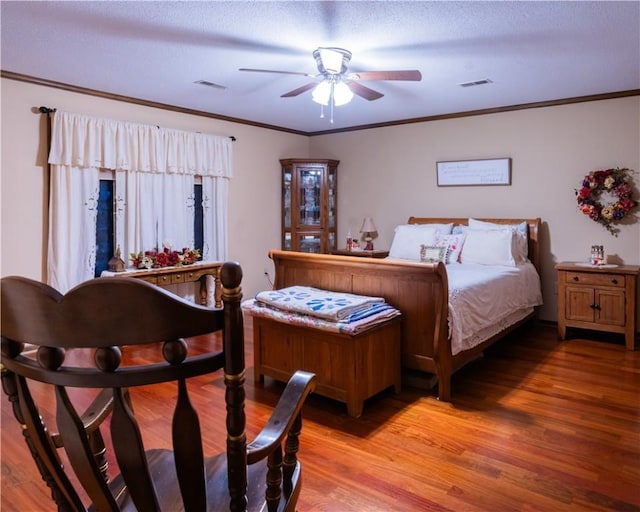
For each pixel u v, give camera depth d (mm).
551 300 4992
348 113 5484
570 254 4859
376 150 6160
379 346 2977
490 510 1930
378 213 6203
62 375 855
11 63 3629
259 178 6109
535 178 5008
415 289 3131
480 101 4887
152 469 1357
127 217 4656
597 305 4289
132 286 811
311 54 3426
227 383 920
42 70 3805
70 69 3775
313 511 1926
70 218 4211
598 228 4684
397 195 6020
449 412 2881
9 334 903
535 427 2670
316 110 5312
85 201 4324
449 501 1992
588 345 4305
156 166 4836
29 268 4062
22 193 3988
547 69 3779
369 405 2994
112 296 812
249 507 1188
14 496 2021
